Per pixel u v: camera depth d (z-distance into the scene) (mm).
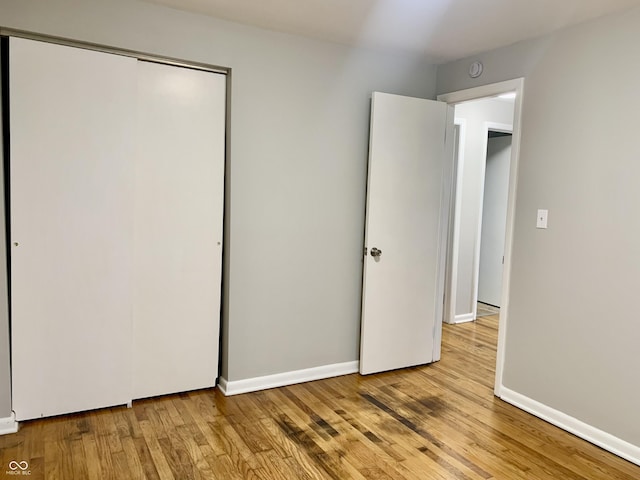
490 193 5891
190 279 2965
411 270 3602
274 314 3193
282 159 3105
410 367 3730
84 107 2564
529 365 2988
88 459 2295
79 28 2486
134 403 2898
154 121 2775
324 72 3203
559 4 2432
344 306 3484
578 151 2699
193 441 2494
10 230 2473
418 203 3574
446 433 2680
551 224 2850
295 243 3219
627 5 2412
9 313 2518
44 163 2500
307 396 3117
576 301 2719
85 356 2703
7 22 2340
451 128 3727
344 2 2520
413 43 3174
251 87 2955
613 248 2535
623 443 2488
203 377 3088
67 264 2604
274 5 2592
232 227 2980
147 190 2789
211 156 2945
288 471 2258
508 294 3121
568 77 2750
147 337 2889
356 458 2389
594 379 2627
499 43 3105
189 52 2752
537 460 2434
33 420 2635
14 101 2406
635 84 2430
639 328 2426
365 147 3432
